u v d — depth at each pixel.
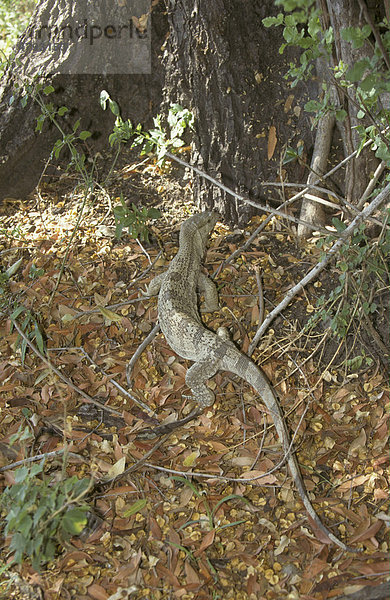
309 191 5.66
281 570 3.89
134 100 6.66
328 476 4.45
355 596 3.61
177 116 5.93
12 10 9.47
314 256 5.49
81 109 6.64
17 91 6.55
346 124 5.10
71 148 5.84
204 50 5.73
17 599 3.78
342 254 4.59
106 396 4.97
